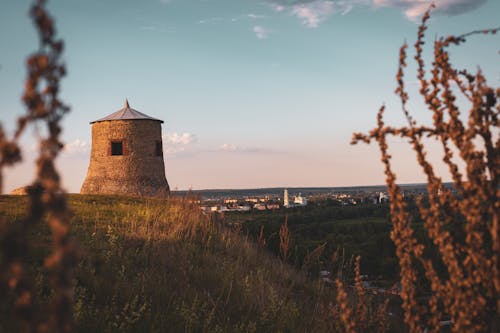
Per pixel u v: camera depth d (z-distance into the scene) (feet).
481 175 7.27
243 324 18.58
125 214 43.55
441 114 8.00
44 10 3.40
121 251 26.58
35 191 3.46
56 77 3.55
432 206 7.79
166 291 21.61
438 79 8.05
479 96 7.45
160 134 92.32
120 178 85.66
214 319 20.03
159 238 32.04
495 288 7.11
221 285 25.27
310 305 25.36
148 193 86.28
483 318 7.11
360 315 11.19
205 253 32.01
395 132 8.21
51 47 3.50
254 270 31.48
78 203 51.90
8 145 3.34
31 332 3.54
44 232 28.04
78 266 21.76
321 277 31.24
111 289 20.31
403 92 8.26
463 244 7.72
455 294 7.33
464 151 7.36
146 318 17.94
